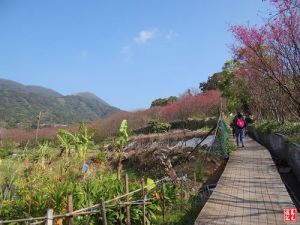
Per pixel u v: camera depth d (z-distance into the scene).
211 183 12.03
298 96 15.55
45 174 9.20
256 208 7.64
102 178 9.05
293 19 13.48
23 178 9.05
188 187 10.62
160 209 8.41
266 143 20.02
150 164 15.95
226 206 7.80
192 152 15.04
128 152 20.19
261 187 9.48
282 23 13.91
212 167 13.74
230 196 8.61
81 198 6.97
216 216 7.15
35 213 6.62
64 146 11.77
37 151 12.80
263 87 21.42
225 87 33.91
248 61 16.61
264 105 25.44
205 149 15.82
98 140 37.50
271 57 15.25
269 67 15.18
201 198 9.78
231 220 6.91
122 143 11.21
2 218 6.48
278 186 9.56
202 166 13.24
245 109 33.03
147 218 7.71
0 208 6.49
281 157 15.05
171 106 46.00
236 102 32.66
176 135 26.19
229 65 33.69
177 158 15.26
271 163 13.19
